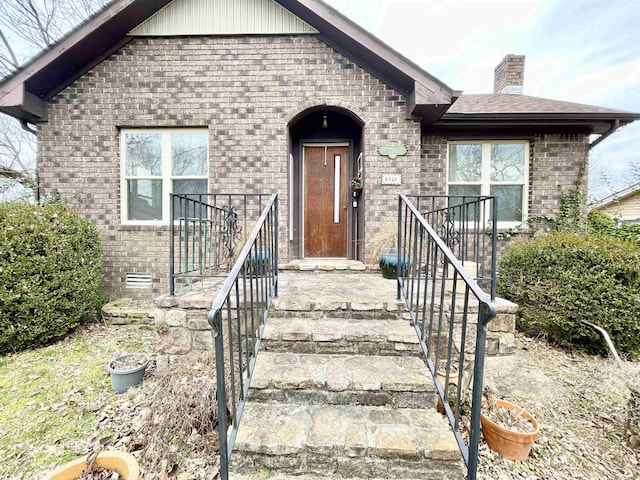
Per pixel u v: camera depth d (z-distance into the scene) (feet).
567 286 11.12
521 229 15.79
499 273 13.89
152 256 14.92
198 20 14.39
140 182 15.40
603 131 15.61
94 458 5.07
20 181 16.14
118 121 14.65
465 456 5.02
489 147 16.34
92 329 13.07
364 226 14.64
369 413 6.05
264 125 14.52
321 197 17.22
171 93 14.57
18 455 6.25
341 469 5.22
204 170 15.26
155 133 15.21
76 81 14.62
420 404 6.22
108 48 14.53
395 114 14.24
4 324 10.66
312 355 7.41
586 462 6.33
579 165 15.72
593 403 8.19
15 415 7.43
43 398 8.12
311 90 14.37
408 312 8.47
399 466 5.18
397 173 14.25
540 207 15.84
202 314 8.74
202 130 15.07
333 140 16.96
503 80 21.84
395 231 13.51
